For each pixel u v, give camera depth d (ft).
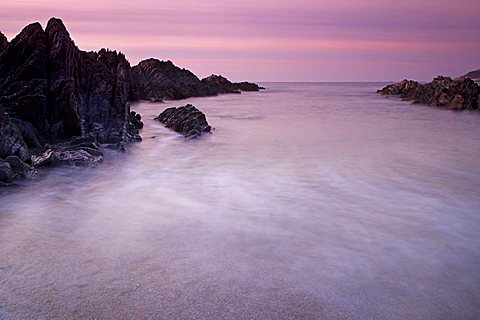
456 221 27.58
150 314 15.48
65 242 22.12
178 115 79.41
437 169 45.62
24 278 17.94
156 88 184.44
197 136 67.10
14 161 34.68
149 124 83.41
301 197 33.32
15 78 52.42
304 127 88.17
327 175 41.93
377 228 25.81
